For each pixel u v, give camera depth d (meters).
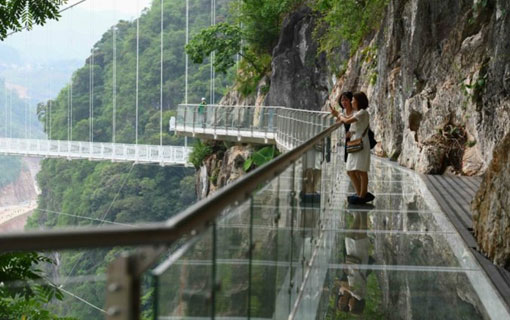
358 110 10.52
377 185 13.75
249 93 50.22
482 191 7.81
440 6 18.09
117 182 77.19
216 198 2.42
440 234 8.38
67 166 88.88
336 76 35.44
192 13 89.38
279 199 4.29
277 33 48.16
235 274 2.87
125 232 1.75
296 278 5.34
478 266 6.70
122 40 95.44
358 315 5.11
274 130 34.12
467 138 16.25
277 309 4.16
